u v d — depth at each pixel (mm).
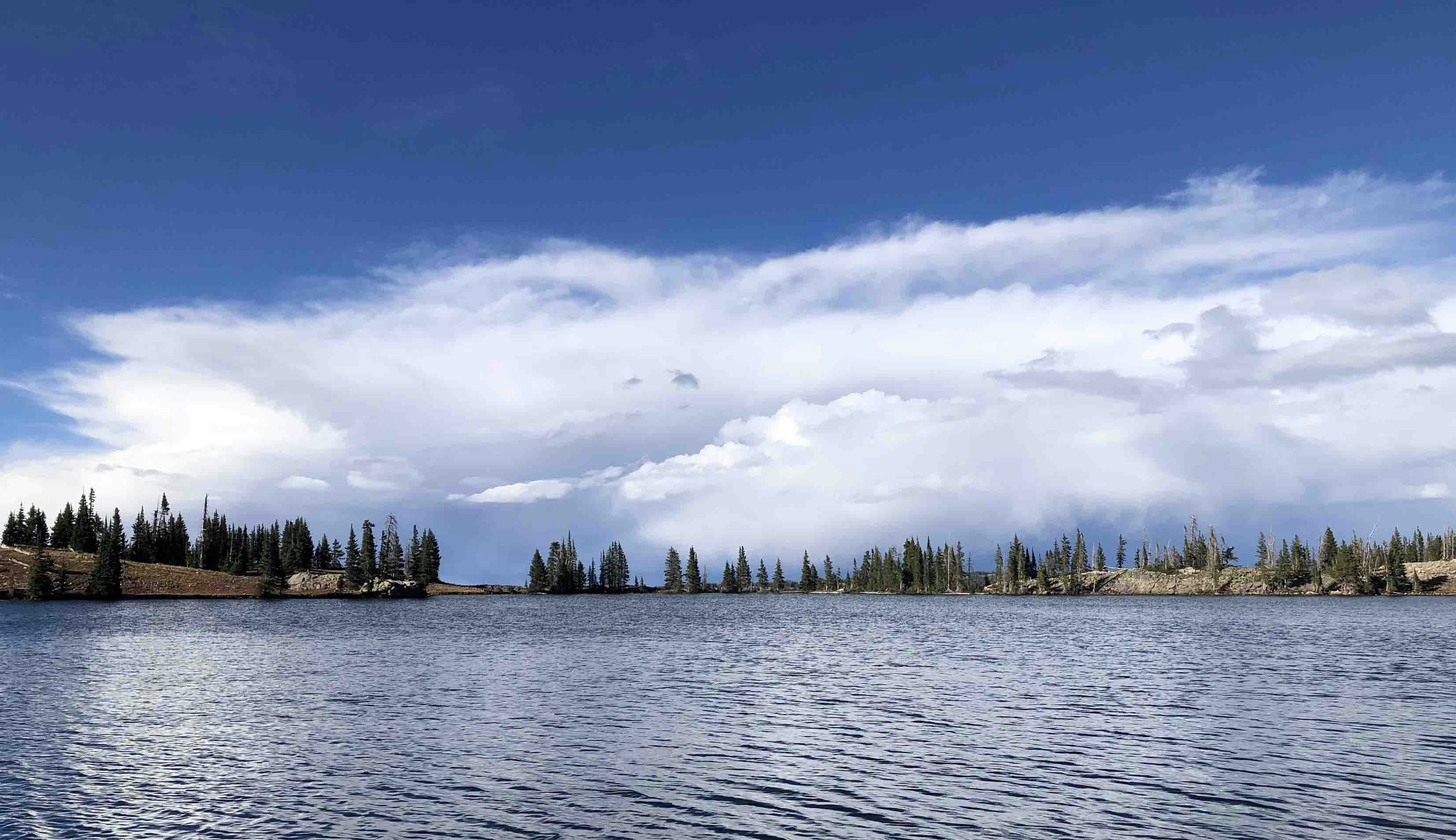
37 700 53906
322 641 101438
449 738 40656
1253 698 51344
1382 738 39094
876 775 33062
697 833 26391
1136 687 56906
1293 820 26938
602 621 150375
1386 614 163125
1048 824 26891
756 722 44562
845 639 104562
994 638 104000
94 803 29859
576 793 30797
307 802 29891
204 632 117000
